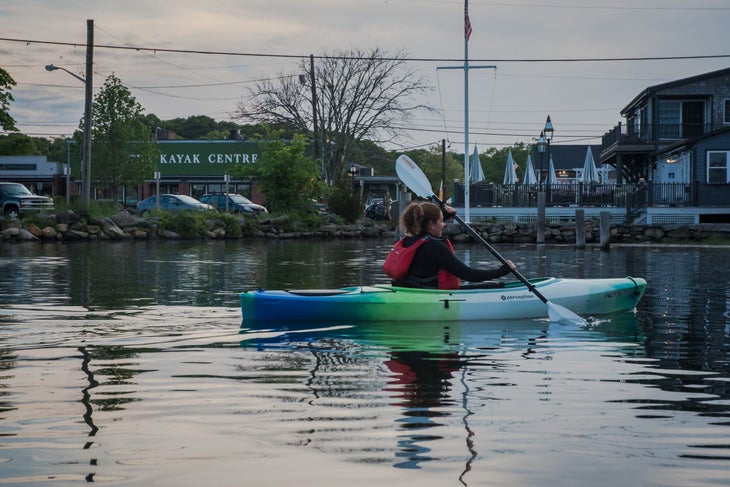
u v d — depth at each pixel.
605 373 5.61
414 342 6.95
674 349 6.67
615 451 3.76
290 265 17.34
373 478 3.38
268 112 54.34
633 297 9.43
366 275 14.48
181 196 42.22
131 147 41.94
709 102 40.25
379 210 49.38
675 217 34.88
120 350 6.52
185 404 4.65
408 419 4.32
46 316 8.59
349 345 6.77
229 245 28.25
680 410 4.54
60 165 56.50
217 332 7.46
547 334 7.46
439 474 3.44
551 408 4.57
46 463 3.57
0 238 30.30
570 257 22.14
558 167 71.06
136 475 3.42
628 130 42.66
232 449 3.78
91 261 18.34
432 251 8.29
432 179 106.19
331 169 54.47
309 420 4.29
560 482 3.35
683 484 3.33
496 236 34.69
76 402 4.71
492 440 3.93
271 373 5.57
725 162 35.41
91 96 33.41
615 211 37.03
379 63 53.94
